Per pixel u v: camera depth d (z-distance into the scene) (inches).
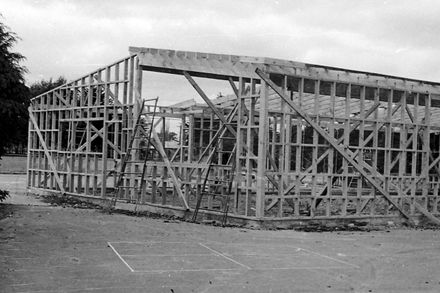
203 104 883.4
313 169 561.0
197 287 276.4
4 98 550.3
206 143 988.6
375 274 329.4
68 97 778.8
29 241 383.2
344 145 582.6
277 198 544.4
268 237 462.6
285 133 551.8
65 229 443.5
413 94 639.8
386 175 612.4
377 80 601.9
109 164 911.0
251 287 281.0
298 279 305.0
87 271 300.7
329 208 571.5
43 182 822.5
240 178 555.8
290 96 586.6
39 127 844.6
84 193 744.3
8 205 608.4
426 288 297.3
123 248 374.6
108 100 708.0
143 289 266.5
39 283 269.1
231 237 450.6
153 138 661.3
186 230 477.1
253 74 537.6
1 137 580.7
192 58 585.6
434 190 669.9
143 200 634.8
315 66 558.3
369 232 535.2
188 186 620.7
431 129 814.5
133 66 663.8
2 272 289.1
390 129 616.4
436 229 596.1
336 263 358.6
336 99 703.1
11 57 555.8
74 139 765.9
